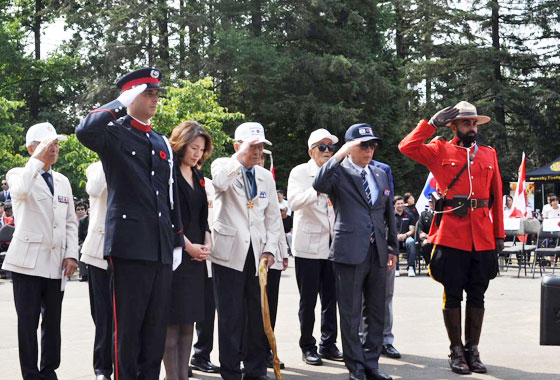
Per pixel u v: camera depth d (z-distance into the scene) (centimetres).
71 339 811
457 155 633
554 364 638
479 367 611
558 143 3509
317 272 677
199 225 547
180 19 2980
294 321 927
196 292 527
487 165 634
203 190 550
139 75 444
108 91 3030
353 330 591
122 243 426
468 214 625
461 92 3441
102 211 594
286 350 736
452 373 614
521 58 3469
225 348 566
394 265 632
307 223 682
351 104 3195
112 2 3139
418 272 1653
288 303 1113
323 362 680
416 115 3453
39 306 566
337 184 604
